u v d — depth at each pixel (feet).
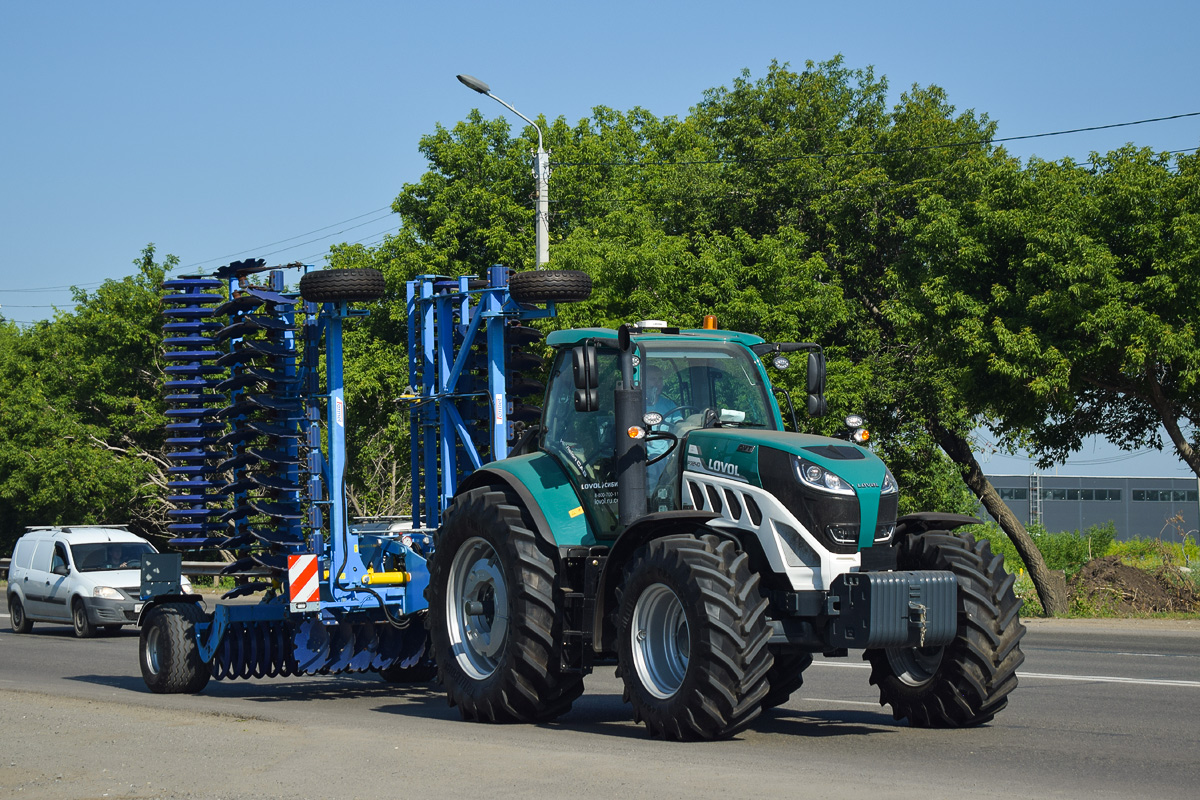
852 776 21.16
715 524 27.37
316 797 19.47
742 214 93.81
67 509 128.88
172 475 41.86
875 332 86.84
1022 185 71.10
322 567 36.70
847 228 90.17
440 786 20.08
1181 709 31.22
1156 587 75.31
